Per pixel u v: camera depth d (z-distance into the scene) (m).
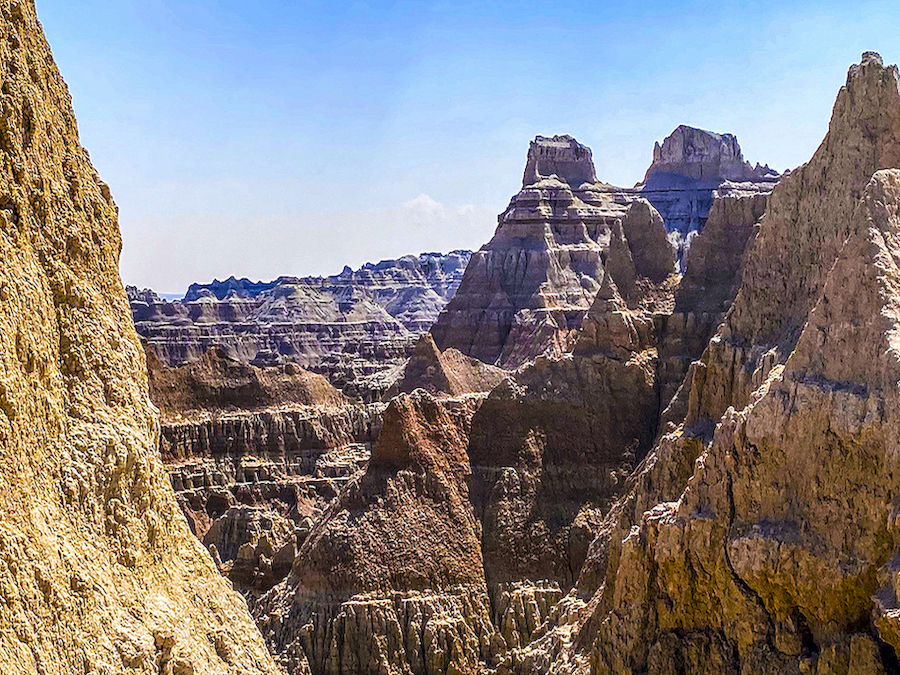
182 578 42.88
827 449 49.41
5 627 30.84
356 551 91.00
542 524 94.75
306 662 86.19
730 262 99.06
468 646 88.12
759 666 49.94
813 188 67.44
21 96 38.94
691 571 53.34
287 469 141.75
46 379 37.16
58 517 35.56
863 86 65.75
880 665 45.75
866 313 50.56
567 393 99.44
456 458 98.50
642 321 101.19
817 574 48.56
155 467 42.06
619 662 55.19
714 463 54.22
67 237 41.06
